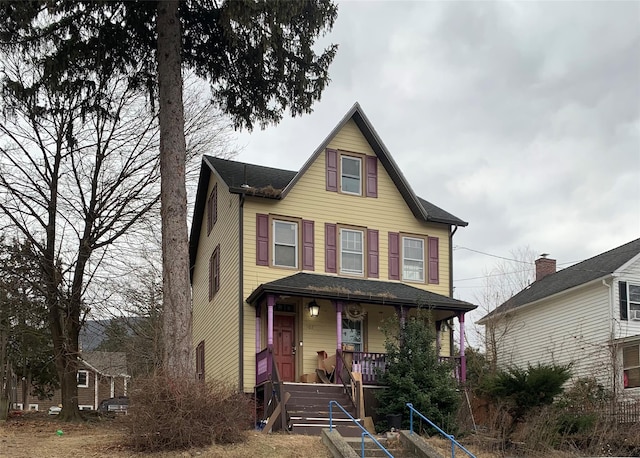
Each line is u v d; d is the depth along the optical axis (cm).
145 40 1884
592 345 2600
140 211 2306
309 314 2098
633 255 2620
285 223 2136
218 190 2411
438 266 2327
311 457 1285
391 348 1828
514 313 3091
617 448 1642
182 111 1697
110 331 3034
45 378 3600
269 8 1555
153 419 1248
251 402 1666
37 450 1257
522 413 1612
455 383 1783
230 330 2103
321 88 1859
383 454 1362
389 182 2325
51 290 2111
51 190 2153
